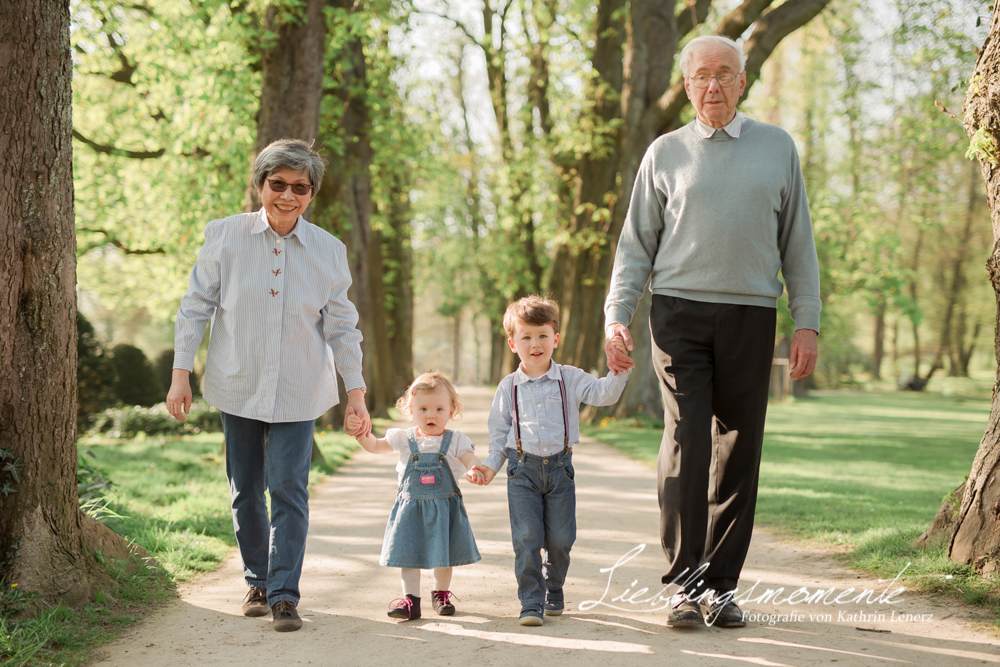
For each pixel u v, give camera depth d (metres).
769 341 3.52
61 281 3.66
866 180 21.83
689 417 3.44
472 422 19.38
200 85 12.30
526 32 19.88
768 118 26.48
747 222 3.46
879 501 6.91
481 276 42.19
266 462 3.76
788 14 13.01
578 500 7.21
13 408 3.51
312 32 9.63
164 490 7.10
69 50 3.71
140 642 3.24
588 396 3.66
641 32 15.45
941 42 12.23
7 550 3.46
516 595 4.07
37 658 2.95
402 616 3.59
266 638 3.29
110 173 15.83
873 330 53.88
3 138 3.49
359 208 16.45
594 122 17.08
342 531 5.87
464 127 32.84
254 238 3.64
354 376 3.80
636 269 3.74
